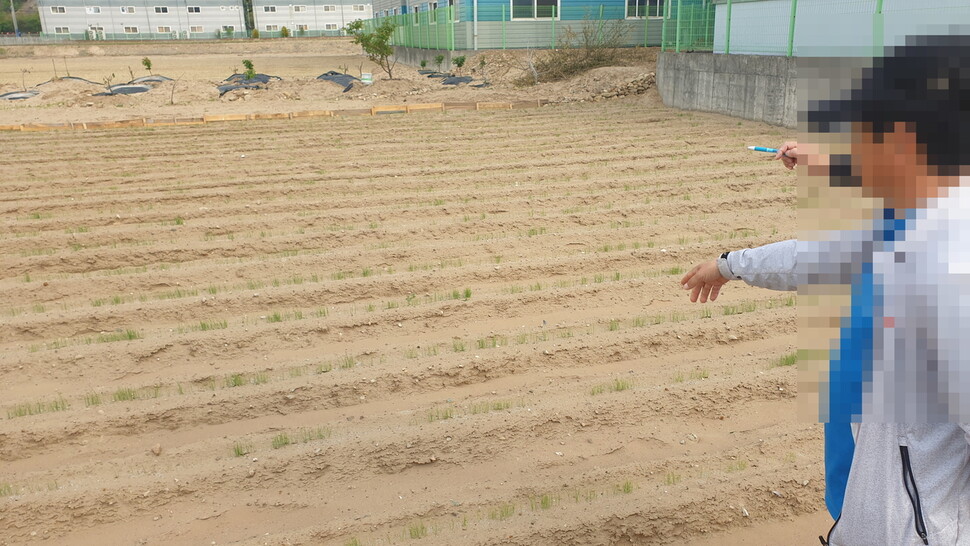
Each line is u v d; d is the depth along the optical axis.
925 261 1.74
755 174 11.22
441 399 5.18
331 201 10.05
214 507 4.06
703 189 10.31
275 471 4.32
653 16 29.91
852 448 2.02
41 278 7.60
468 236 8.63
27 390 5.38
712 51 19.50
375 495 4.11
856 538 1.92
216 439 4.67
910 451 1.80
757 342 5.85
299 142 14.70
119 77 34.66
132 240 8.69
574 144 14.06
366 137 15.20
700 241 8.20
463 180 11.14
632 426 4.70
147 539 3.82
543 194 10.42
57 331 6.32
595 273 7.45
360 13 70.12
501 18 29.38
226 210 9.67
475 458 4.42
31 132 16.67
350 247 8.34
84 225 9.28
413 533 3.71
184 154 13.59
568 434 4.63
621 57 26.28
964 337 1.69
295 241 8.41
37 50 52.97
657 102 20.22
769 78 15.88
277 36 68.75
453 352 5.76
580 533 3.68
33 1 77.06
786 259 2.14
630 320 6.22
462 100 21.42
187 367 5.68
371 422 4.82
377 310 6.61
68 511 3.99
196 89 23.53
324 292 6.91
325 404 5.11
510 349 5.72
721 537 3.70
